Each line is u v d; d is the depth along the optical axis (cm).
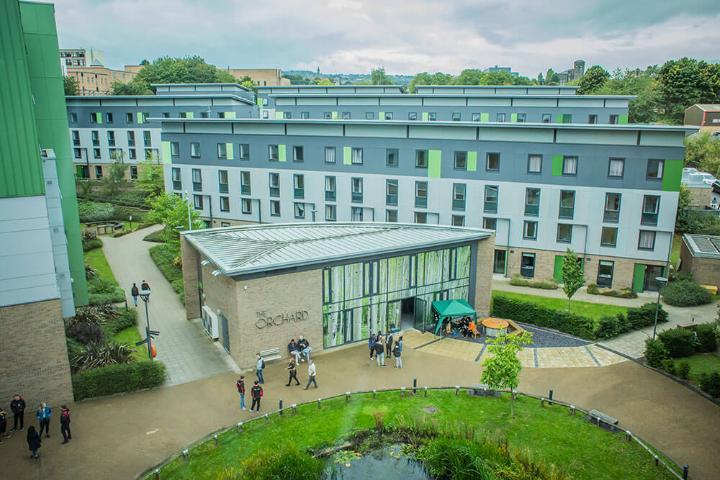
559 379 2827
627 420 2409
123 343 3175
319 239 3416
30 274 2348
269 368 2917
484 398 2603
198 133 5634
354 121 4925
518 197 4619
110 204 6962
